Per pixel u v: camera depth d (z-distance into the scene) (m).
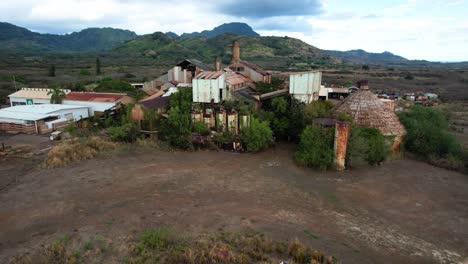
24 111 36.47
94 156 26.16
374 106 28.86
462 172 24.52
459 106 56.47
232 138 29.52
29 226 15.10
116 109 39.00
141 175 22.30
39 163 24.47
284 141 32.78
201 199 18.53
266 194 19.61
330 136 24.92
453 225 16.41
